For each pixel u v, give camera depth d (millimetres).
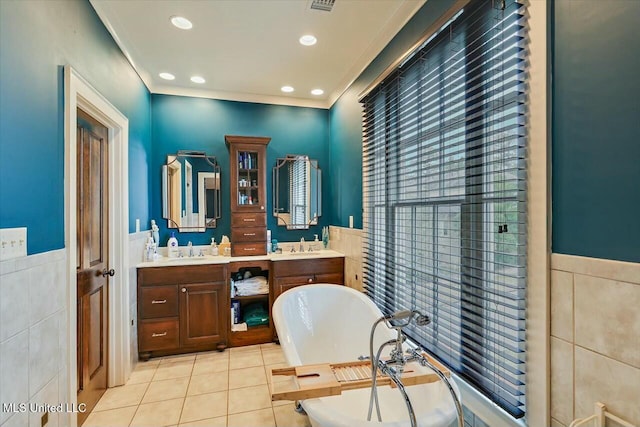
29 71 1302
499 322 1355
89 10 1891
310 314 2648
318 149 3943
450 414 1164
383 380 1341
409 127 2094
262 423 1974
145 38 2486
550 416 1151
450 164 1725
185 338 2932
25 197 1267
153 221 3324
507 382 1368
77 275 1909
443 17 1615
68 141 1602
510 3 1300
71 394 1579
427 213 1944
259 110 3771
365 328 2277
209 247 3537
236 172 3408
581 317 1050
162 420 1999
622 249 940
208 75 3191
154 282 2855
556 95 1131
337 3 2086
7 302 1140
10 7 1182
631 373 916
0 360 1098
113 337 2404
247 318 3230
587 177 1035
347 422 1120
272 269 3229
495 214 1438
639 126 900
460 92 1606
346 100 3379
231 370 2648
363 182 2896
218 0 2047
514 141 1324
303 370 1441
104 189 2334
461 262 1643
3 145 1144
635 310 908
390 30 2340
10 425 1143
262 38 2498
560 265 1117
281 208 3832
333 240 3807
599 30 999
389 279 2400
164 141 3469
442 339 1780
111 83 2250
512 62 1294
